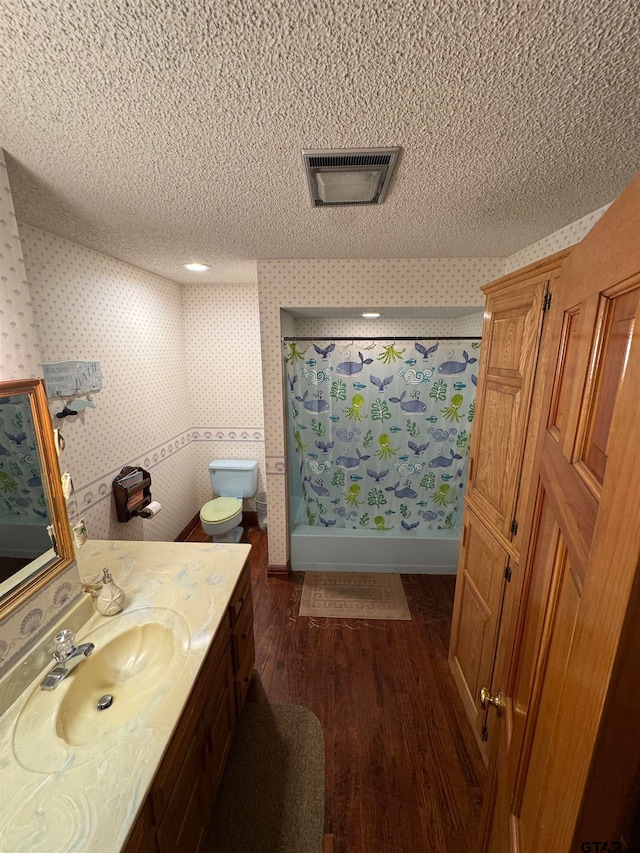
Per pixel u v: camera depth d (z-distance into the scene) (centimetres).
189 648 119
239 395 342
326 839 112
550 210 145
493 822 89
